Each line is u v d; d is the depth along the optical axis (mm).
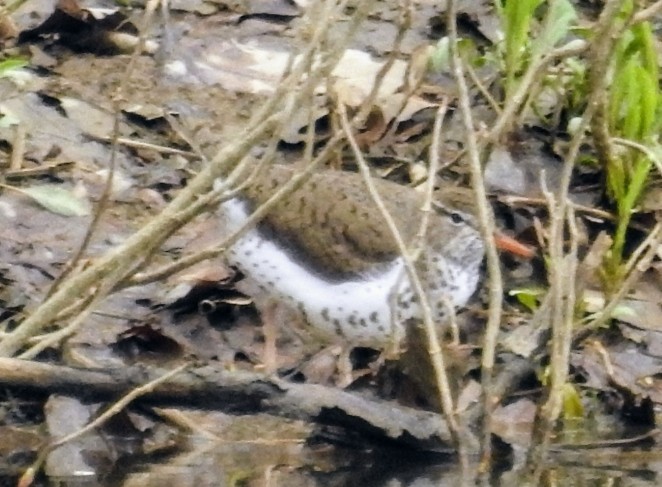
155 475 7965
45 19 12352
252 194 9383
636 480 8242
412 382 8883
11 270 9906
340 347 9641
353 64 12422
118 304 9773
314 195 9445
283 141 11398
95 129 11445
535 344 9078
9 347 8086
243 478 7977
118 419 8289
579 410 9195
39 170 10906
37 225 10383
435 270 9422
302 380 9367
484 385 8148
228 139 11062
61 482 7820
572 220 8289
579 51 8828
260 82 12281
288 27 13031
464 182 11289
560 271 7996
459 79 7852
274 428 8594
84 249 8820
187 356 9484
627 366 9867
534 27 12523
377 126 11727
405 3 11570
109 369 8211
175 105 11828
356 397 8531
